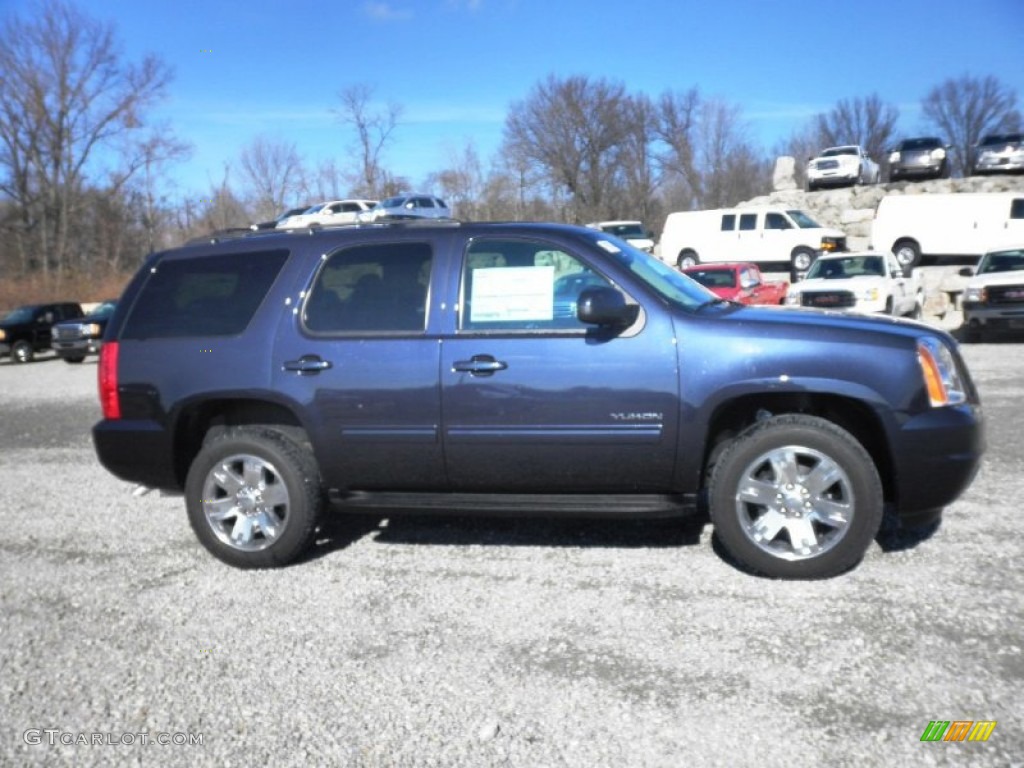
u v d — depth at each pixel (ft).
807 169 113.70
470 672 11.93
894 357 14.02
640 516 15.15
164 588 15.55
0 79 144.97
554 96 167.12
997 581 14.06
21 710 11.39
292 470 15.93
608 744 10.07
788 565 14.32
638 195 172.45
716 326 14.56
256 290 16.52
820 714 10.46
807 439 14.07
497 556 16.46
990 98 215.92
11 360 83.51
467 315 15.47
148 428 16.72
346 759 10.01
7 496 22.99
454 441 15.35
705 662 11.86
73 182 152.46
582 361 14.80
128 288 17.46
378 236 16.26
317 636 13.28
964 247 80.02
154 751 10.35
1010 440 24.57
